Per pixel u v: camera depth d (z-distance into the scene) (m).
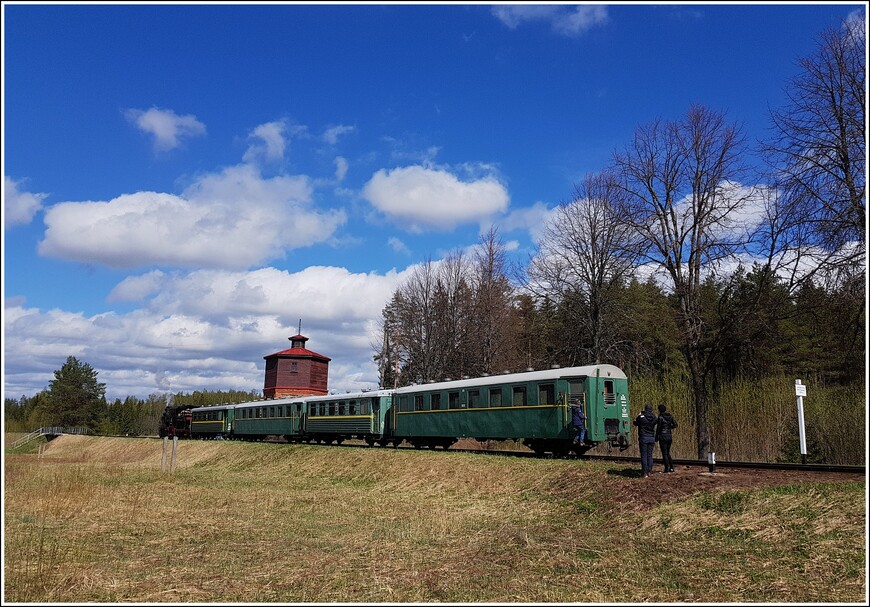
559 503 16.92
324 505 18.92
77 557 11.57
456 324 47.69
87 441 65.06
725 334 27.19
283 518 16.47
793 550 10.84
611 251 33.22
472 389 27.38
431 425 29.56
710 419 28.73
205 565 11.09
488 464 21.80
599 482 17.22
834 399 24.84
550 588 9.45
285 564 11.12
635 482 16.28
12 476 24.89
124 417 101.50
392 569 10.67
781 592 8.91
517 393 25.19
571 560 11.01
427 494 20.94
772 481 14.47
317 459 30.34
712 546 11.69
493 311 43.94
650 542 12.26
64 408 100.31
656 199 29.62
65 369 102.62
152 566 11.02
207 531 14.52
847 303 21.28
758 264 27.69
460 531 14.40
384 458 26.56
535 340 44.34
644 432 16.73
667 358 39.38
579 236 34.81
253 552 12.19
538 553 11.62
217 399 117.44
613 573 10.23
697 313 28.83
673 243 29.09
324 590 9.43
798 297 23.47
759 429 26.41
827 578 9.41
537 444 24.64
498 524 15.30
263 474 31.11
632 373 34.25
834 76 21.92
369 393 34.25
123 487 23.70
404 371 53.31
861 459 22.61
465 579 9.98
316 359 68.50
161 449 47.19
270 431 45.16
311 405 40.06
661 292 34.28
